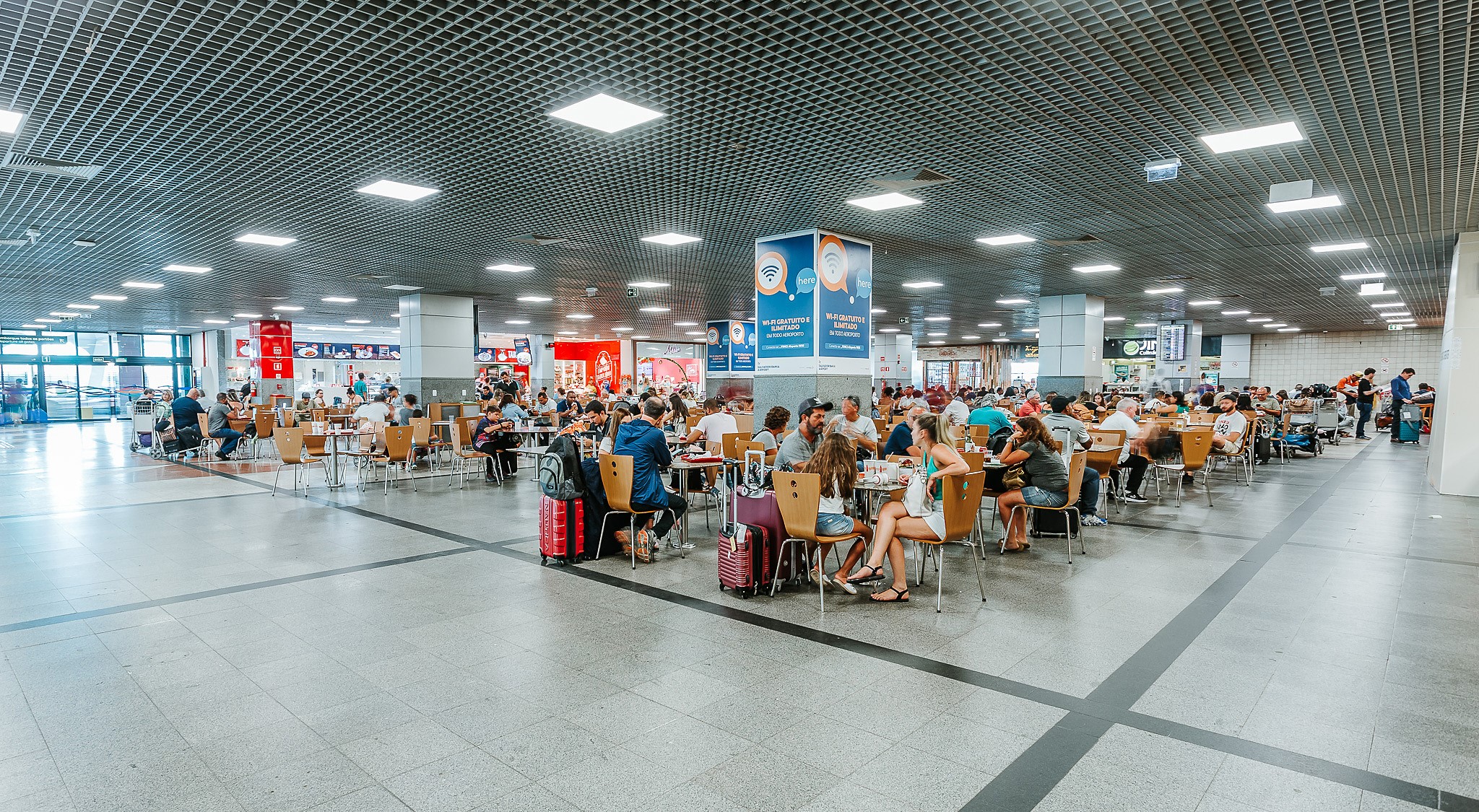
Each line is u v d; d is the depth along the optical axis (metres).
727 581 5.32
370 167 6.49
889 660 4.03
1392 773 2.83
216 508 8.91
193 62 4.33
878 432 10.49
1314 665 3.92
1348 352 29.17
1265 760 2.93
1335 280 13.93
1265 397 17.83
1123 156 6.23
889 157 6.26
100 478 11.78
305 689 3.63
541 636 4.41
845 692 3.60
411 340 15.99
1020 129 5.56
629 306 19.52
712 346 26.64
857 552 5.40
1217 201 7.75
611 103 5.02
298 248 10.42
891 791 2.72
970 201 7.78
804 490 4.88
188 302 17.34
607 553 6.50
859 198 7.66
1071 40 4.11
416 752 3.02
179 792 2.72
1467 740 3.09
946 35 4.05
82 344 27.73
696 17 3.83
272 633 4.46
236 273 12.70
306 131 5.56
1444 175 6.71
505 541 7.08
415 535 7.34
